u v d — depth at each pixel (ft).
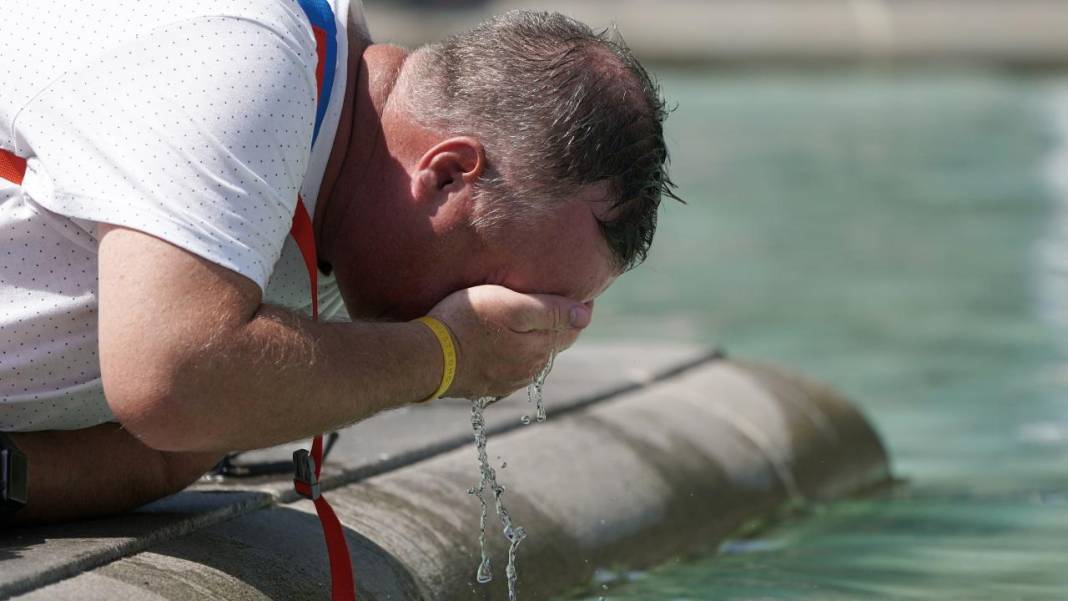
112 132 21.52
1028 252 97.86
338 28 23.79
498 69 23.22
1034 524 38.14
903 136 171.01
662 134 23.99
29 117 22.13
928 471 45.16
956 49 284.41
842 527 37.88
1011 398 56.95
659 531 34.12
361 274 24.43
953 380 60.59
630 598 30.78
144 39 21.89
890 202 122.83
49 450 24.52
